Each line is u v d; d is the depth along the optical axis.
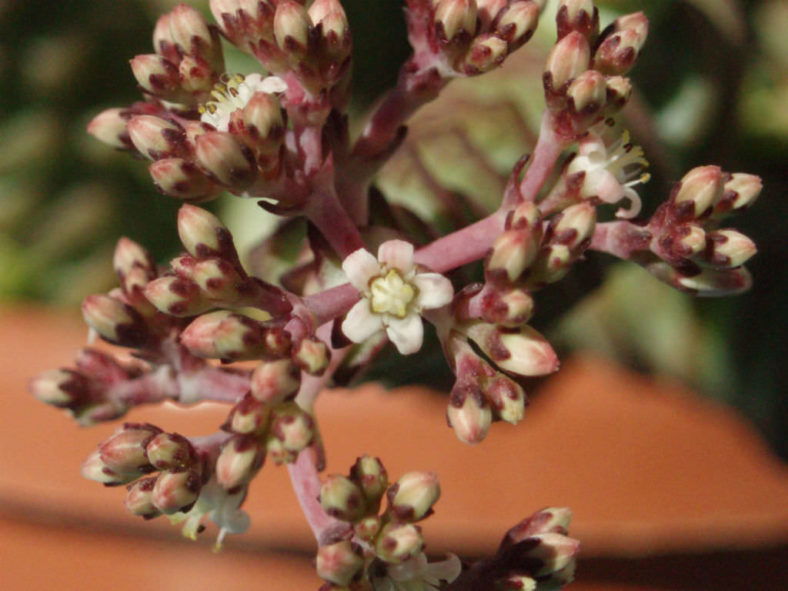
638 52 0.17
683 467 0.24
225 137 0.16
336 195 0.17
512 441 0.24
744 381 0.25
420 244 0.18
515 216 0.16
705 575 0.24
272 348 0.16
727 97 0.22
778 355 0.25
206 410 0.23
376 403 0.24
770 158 0.28
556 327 0.20
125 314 0.17
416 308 0.16
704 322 0.26
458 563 0.16
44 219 0.30
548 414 0.25
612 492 0.23
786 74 0.28
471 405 0.16
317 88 0.16
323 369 0.16
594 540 0.23
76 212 0.30
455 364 0.16
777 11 0.28
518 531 0.16
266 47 0.16
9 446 0.25
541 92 0.20
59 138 0.30
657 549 0.23
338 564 0.15
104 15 0.29
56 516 0.25
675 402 0.26
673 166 0.21
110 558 0.24
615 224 0.17
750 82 0.28
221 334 0.16
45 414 0.25
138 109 0.17
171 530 0.24
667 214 0.17
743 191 0.17
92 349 0.18
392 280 0.16
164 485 0.16
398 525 0.16
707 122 0.22
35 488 0.24
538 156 0.17
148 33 0.29
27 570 0.25
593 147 0.17
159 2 0.29
